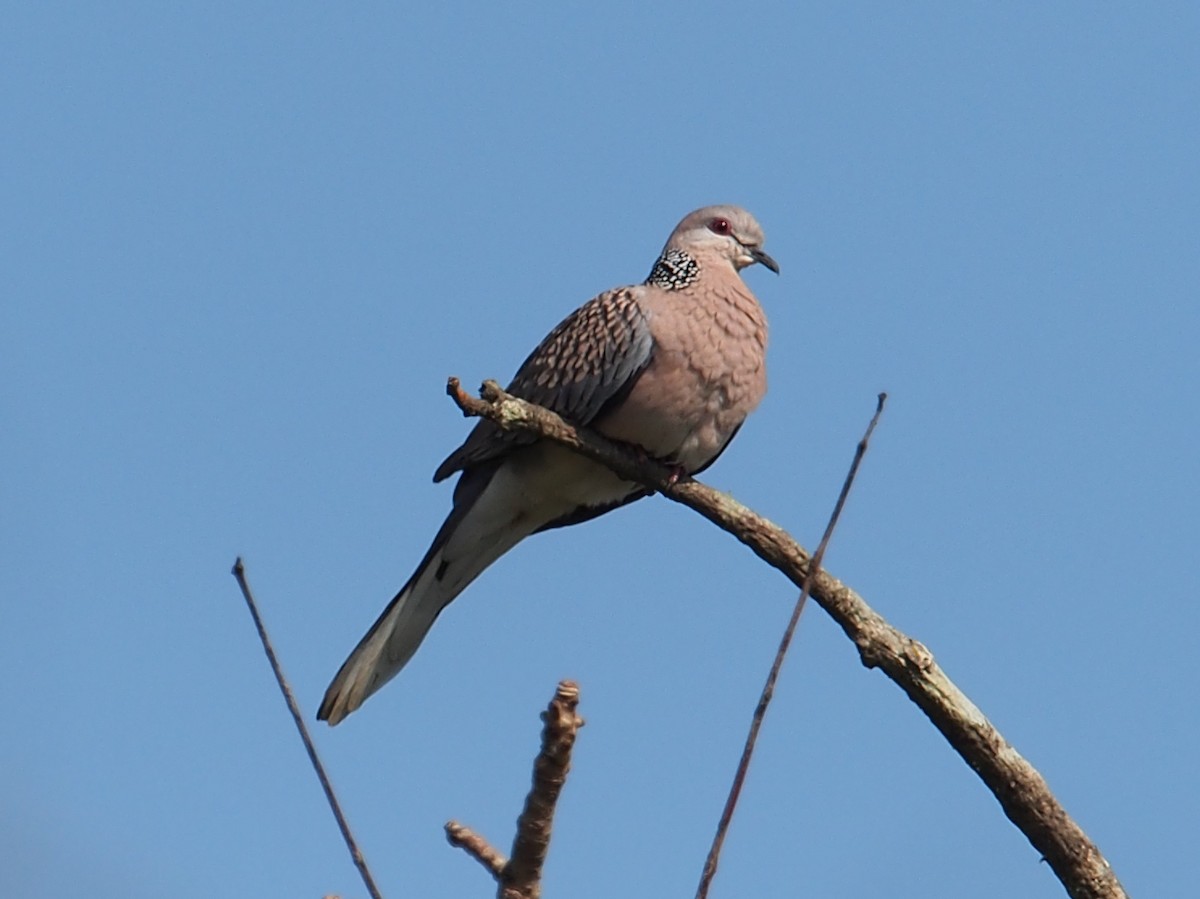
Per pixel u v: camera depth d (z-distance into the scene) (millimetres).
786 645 5594
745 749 5371
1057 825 7664
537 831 5445
